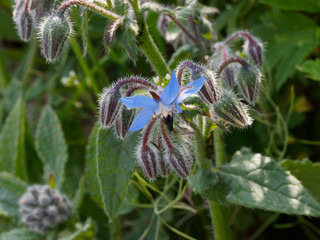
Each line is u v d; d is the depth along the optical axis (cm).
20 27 21
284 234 29
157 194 28
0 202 28
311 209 19
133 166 20
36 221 26
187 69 19
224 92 18
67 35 19
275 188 20
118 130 18
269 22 28
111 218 20
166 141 18
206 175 21
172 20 23
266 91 27
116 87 18
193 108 17
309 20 27
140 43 20
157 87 18
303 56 27
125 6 19
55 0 20
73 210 27
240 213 29
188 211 28
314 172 23
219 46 22
